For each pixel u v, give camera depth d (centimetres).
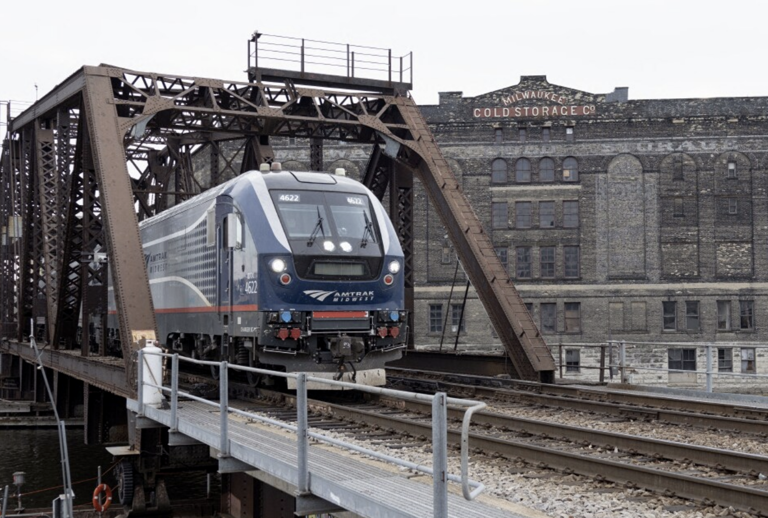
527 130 4375
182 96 1986
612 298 4322
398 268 1577
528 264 4362
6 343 3500
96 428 2058
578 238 4344
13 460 2827
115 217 1717
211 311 1711
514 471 902
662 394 1745
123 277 1652
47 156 2611
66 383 2495
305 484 785
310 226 1510
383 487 725
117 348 2577
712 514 712
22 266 2959
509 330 1858
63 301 2292
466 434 574
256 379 1644
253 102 2170
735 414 1360
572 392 1681
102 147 1800
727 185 4303
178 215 2002
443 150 4381
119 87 1991
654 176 4319
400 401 1449
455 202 2027
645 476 805
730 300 4278
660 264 4309
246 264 1518
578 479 855
